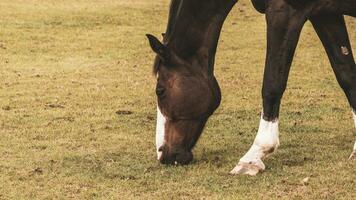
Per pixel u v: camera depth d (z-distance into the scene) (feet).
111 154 31.78
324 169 28.55
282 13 27.45
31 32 71.72
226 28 75.31
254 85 49.98
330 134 35.47
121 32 73.05
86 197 25.57
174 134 28.91
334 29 29.71
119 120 39.37
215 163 29.78
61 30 73.36
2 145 33.58
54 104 43.60
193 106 28.50
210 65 28.96
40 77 52.80
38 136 35.47
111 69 56.29
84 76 53.42
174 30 28.78
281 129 36.68
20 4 86.79
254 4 28.99
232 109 42.09
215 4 28.55
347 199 24.94
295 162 29.84
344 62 30.04
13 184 27.20
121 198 25.39
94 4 88.17
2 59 59.98
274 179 27.22
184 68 28.60
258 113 40.98
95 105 43.50
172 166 29.12
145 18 80.38
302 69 56.03
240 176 27.68
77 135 35.73
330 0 27.40
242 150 32.37
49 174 28.43
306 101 44.32
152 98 45.88
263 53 63.36
